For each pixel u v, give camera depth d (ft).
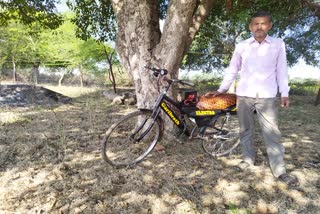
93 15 27.73
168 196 9.15
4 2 24.45
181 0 11.71
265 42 9.63
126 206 8.64
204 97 11.28
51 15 26.43
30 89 26.94
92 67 53.42
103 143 10.61
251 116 10.73
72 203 8.69
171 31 12.21
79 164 11.16
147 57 12.75
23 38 53.78
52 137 14.25
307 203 8.90
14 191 9.23
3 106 22.43
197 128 11.55
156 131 11.73
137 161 11.21
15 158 11.69
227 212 8.52
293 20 30.78
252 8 23.57
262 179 10.20
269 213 8.50
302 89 45.73
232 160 11.79
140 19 12.53
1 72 63.72
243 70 10.28
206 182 9.98
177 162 11.40
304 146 13.66
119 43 14.48
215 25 39.14
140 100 13.16
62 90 39.91
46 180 9.96
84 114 20.40
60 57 52.80
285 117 21.20
